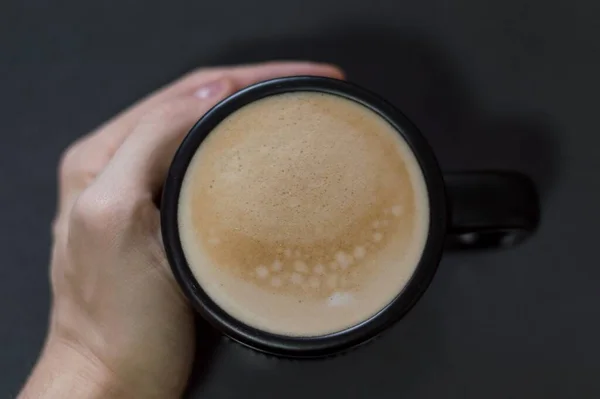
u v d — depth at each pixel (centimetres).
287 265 27
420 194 27
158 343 30
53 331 32
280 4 39
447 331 35
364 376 34
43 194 38
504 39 38
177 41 39
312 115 28
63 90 39
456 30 38
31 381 30
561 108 37
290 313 26
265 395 32
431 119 37
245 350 31
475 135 37
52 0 39
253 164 27
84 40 39
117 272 29
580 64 37
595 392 34
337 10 38
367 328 26
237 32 39
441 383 34
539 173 36
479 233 31
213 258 27
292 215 27
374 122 28
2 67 39
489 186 28
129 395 30
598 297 35
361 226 27
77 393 29
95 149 34
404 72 38
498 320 35
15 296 37
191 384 31
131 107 38
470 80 37
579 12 38
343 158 27
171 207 27
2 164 38
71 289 30
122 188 30
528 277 35
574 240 35
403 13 38
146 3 39
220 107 28
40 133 39
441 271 35
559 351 34
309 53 38
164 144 30
